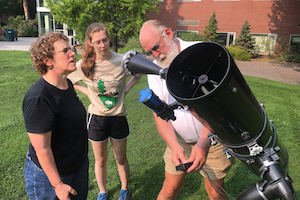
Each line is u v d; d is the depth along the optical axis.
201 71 0.99
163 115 1.10
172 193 1.92
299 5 13.57
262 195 1.07
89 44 2.03
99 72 2.12
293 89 6.79
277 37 14.42
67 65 1.46
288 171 2.86
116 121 2.25
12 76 7.31
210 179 1.88
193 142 1.83
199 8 16.05
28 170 1.60
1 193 2.52
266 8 14.38
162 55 1.37
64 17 7.55
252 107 0.88
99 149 2.31
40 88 1.41
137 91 6.12
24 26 23.06
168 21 17.00
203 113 0.87
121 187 2.58
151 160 3.15
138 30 8.30
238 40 14.45
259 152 0.99
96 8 7.91
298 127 4.14
